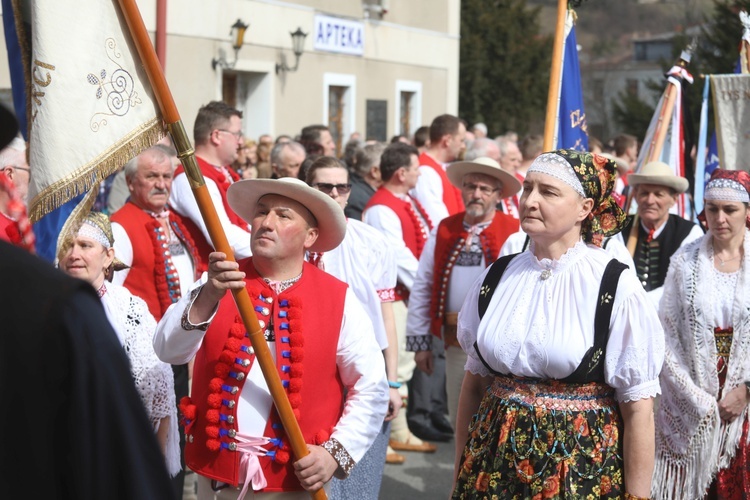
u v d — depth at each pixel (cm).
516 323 301
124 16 266
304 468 291
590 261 302
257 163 1039
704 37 2572
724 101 531
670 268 424
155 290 480
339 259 423
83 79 262
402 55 1820
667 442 415
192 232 509
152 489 152
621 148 1102
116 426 149
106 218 349
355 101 1673
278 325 301
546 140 447
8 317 145
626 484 296
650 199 486
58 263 325
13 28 286
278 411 289
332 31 1584
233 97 1420
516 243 422
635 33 5112
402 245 595
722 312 409
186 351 292
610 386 299
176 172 524
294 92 1499
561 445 293
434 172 718
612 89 4969
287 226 305
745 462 408
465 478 312
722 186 409
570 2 486
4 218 315
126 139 267
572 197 299
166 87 268
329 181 437
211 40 1299
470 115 3434
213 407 296
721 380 411
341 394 314
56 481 147
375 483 433
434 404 684
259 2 1395
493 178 504
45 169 261
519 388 303
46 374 144
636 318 291
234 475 294
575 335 293
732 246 415
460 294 503
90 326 147
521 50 3434
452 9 2002
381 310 432
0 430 144
